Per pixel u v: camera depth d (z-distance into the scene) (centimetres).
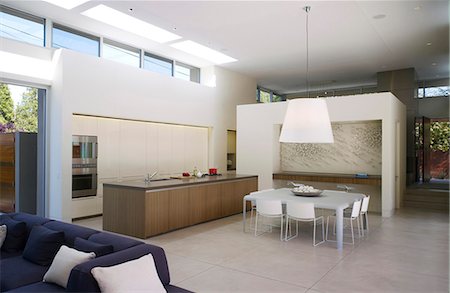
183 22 695
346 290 355
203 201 681
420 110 1228
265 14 646
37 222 390
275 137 953
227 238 568
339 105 819
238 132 988
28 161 713
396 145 851
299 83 1313
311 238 573
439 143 1359
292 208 543
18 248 375
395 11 624
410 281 380
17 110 660
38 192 699
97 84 723
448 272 409
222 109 1082
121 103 771
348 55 921
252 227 654
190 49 898
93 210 738
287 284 371
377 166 858
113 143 777
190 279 384
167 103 889
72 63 679
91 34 779
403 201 916
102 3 616
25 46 643
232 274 400
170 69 991
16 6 633
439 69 1078
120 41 833
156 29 752
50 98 687
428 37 768
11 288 284
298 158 970
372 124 865
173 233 601
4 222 395
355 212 545
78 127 705
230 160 1158
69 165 677
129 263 251
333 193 658
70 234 348
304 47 853
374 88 1350
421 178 1155
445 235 594
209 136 1059
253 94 1228
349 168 897
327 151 930
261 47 857
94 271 234
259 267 425
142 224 556
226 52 903
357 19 663
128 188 575
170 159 927
